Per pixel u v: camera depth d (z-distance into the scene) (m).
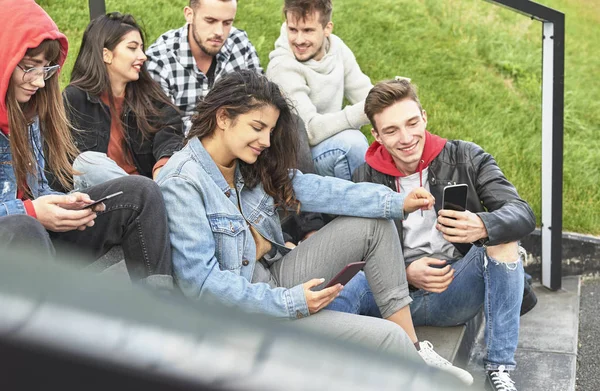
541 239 4.14
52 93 2.36
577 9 5.63
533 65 4.92
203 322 0.35
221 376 0.34
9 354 0.34
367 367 0.36
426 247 3.01
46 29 2.15
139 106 3.18
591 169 4.65
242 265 2.36
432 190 3.00
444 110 4.63
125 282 0.38
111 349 0.34
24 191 2.32
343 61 3.95
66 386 0.34
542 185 4.06
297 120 3.45
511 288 2.86
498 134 4.60
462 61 4.85
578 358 3.45
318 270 2.49
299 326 0.37
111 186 2.13
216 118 2.35
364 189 2.54
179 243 2.21
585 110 4.96
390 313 2.56
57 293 0.35
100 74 3.07
